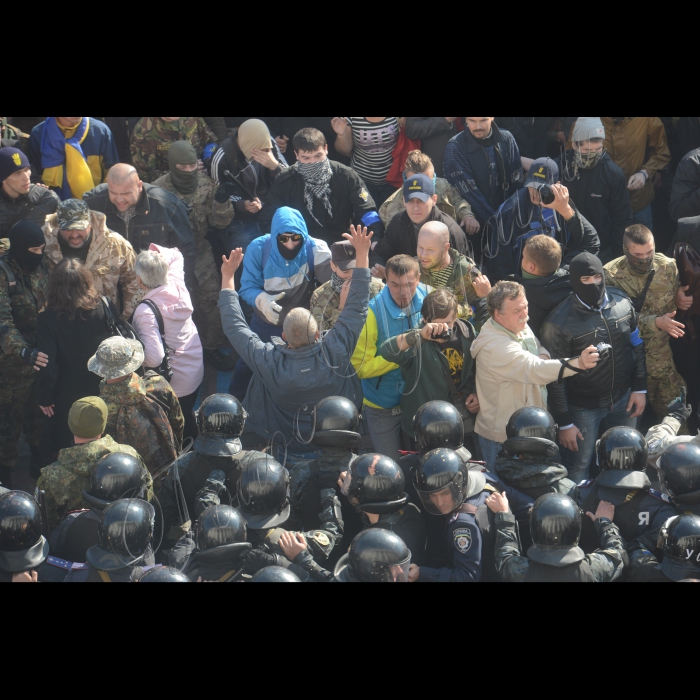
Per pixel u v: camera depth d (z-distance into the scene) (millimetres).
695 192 24312
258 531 14320
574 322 18469
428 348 18047
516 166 24938
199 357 20922
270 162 25078
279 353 17859
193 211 24906
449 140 25547
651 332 20688
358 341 18609
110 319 19188
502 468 15219
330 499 14922
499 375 17812
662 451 16109
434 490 13938
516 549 13719
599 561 13398
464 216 24500
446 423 15375
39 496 15562
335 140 28859
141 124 26266
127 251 21406
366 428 21781
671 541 13375
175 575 13070
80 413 15711
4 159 22109
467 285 20250
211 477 15586
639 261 20406
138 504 13758
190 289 25016
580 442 19266
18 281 20703
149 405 17625
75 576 13445
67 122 25203
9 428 21125
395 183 27375
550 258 18766
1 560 13617
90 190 23734
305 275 21875
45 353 18984
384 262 22594
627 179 27344
